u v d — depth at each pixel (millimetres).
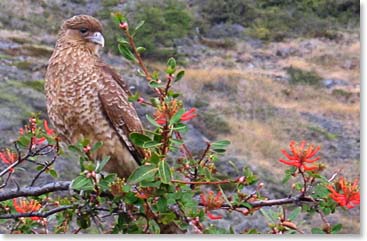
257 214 14398
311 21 39500
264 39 39438
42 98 21688
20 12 33500
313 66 37250
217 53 37156
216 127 27906
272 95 33531
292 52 38125
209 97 32094
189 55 36062
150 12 31531
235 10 39250
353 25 38750
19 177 14359
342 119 32188
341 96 34375
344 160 27781
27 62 27562
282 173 23172
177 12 34906
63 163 15719
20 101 20969
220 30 38875
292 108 32781
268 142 27359
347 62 37375
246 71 36000
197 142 23094
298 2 40375
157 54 31297
